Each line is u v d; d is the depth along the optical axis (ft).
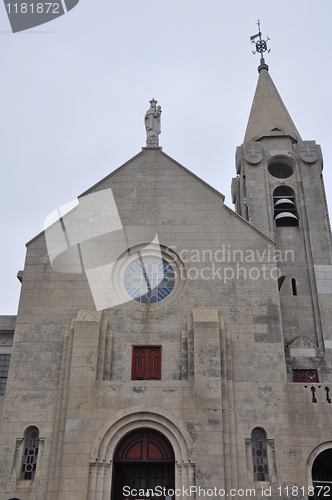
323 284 98.32
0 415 88.63
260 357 81.56
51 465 74.23
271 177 109.60
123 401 77.10
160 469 77.56
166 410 76.43
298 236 104.12
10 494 73.15
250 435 76.28
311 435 76.38
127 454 76.33
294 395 78.95
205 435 74.79
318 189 107.34
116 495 75.61
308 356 92.43
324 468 83.87
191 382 78.33
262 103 122.21
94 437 74.95
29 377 80.33
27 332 83.51
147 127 102.63
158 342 82.69
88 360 79.46
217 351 79.66
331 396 78.89
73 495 71.51
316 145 111.55
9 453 75.56
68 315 84.74
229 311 84.89
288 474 74.02
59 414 77.56
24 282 87.35
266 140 113.39
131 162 97.35
